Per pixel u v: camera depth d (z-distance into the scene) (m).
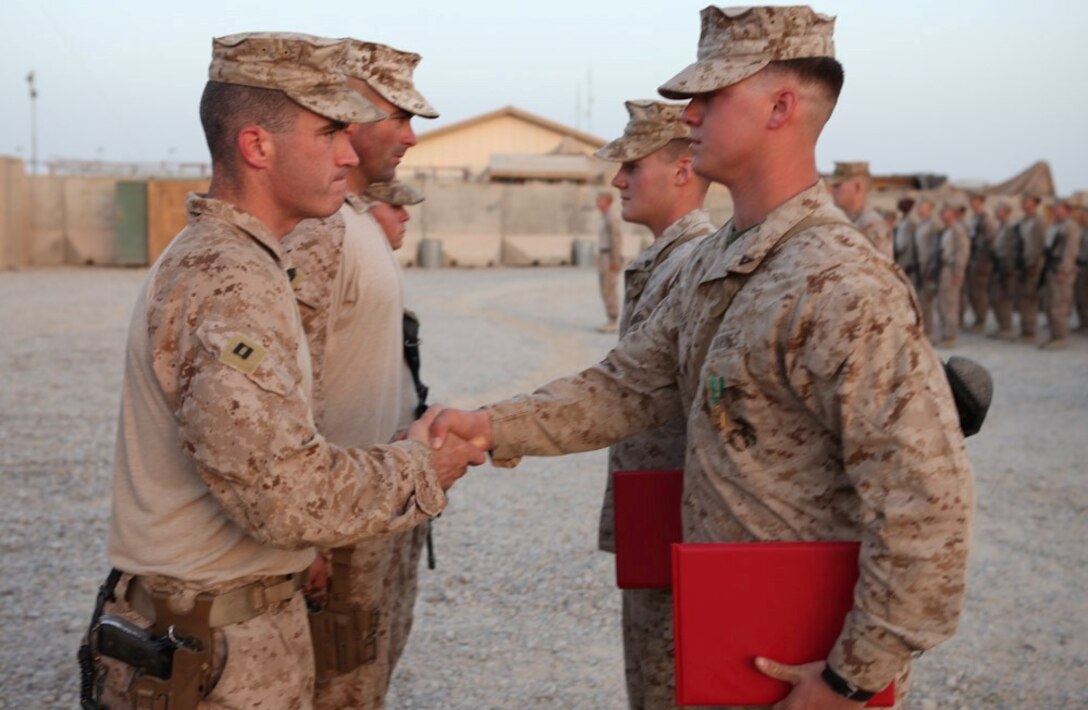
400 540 3.04
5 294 18.77
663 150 2.97
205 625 2.05
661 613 2.73
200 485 2.04
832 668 1.88
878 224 10.05
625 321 3.01
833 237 1.97
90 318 15.46
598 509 6.49
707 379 2.07
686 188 3.01
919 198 29.33
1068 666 4.32
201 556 2.05
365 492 2.01
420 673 4.22
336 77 2.11
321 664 2.81
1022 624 4.75
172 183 25.95
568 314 17.22
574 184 31.67
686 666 1.95
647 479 2.47
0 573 5.20
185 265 1.99
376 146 2.88
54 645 4.40
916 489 1.82
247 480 1.88
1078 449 8.06
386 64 2.85
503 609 4.90
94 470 7.07
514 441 2.40
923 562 1.81
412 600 3.53
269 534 1.92
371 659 2.85
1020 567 5.48
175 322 1.97
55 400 9.34
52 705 3.88
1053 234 13.86
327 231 2.71
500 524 6.16
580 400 2.44
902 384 1.84
